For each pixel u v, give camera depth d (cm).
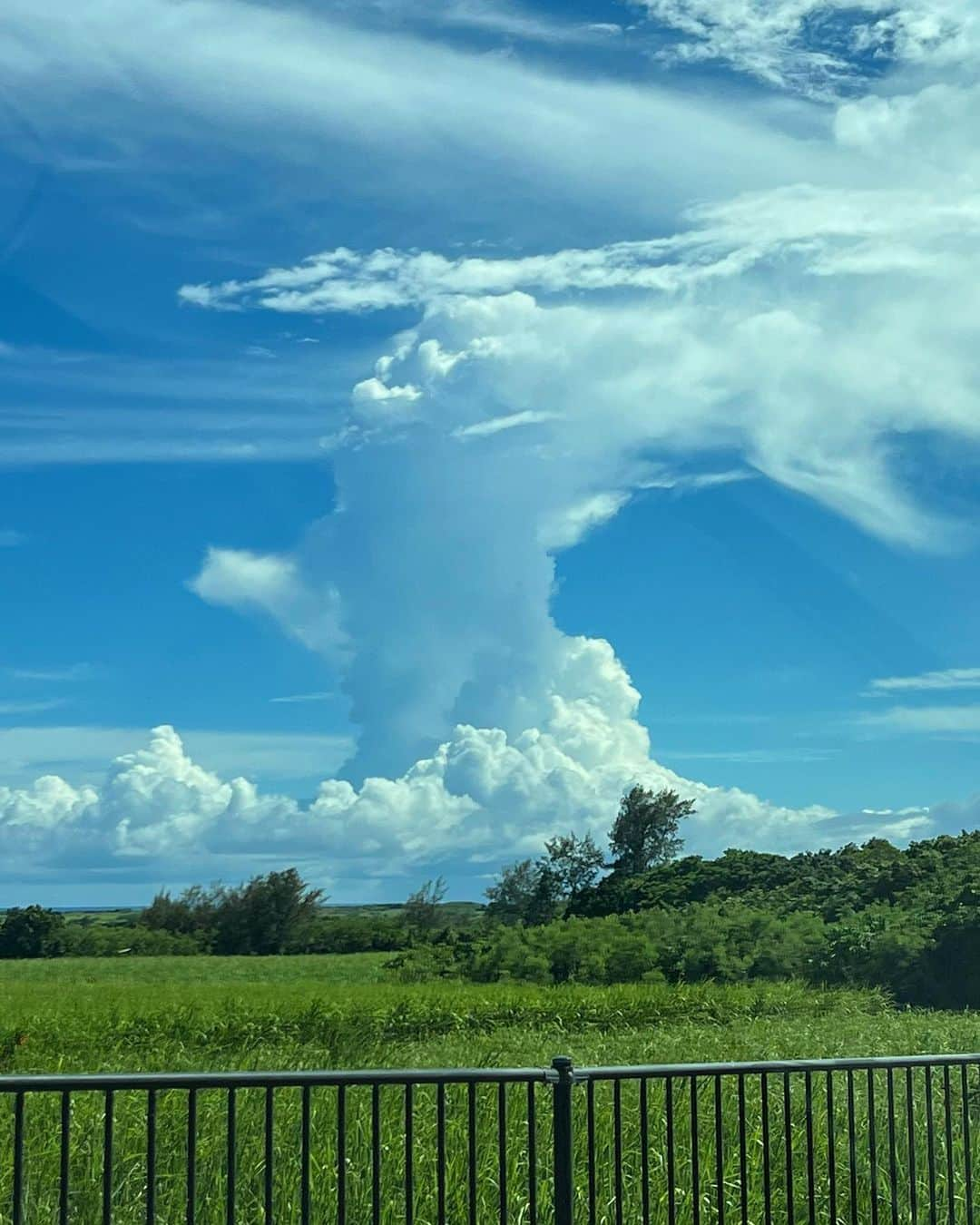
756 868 6256
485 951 5050
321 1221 764
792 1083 1166
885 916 4234
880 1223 851
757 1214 816
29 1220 737
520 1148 870
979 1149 966
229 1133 474
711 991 2972
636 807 8412
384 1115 952
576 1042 1992
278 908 9550
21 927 9206
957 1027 2205
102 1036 2156
